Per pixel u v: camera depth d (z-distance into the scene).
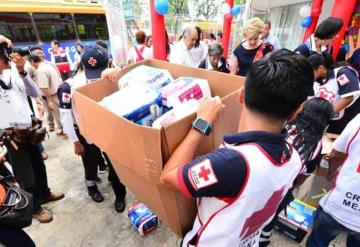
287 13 8.29
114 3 2.45
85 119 0.90
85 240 1.77
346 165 1.11
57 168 2.64
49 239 1.78
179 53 2.90
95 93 1.11
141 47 3.49
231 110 0.81
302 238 1.66
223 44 3.66
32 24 6.38
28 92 1.99
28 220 1.12
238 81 0.96
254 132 0.57
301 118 1.28
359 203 1.07
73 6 6.98
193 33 2.83
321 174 1.81
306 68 0.53
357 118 1.12
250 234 0.73
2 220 1.02
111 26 2.51
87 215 1.99
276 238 1.74
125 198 2.16
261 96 0.54
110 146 0.79
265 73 0.52
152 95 0.88
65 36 7.04
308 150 1.28
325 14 5.73
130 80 1.05
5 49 1.53
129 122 0.63
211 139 0.76
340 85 1.80
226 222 0.59
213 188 0.54
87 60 1.49
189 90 0.93
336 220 1.17
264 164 0.55
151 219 1.78
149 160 0.64
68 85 1.59
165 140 0.61
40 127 1.77
